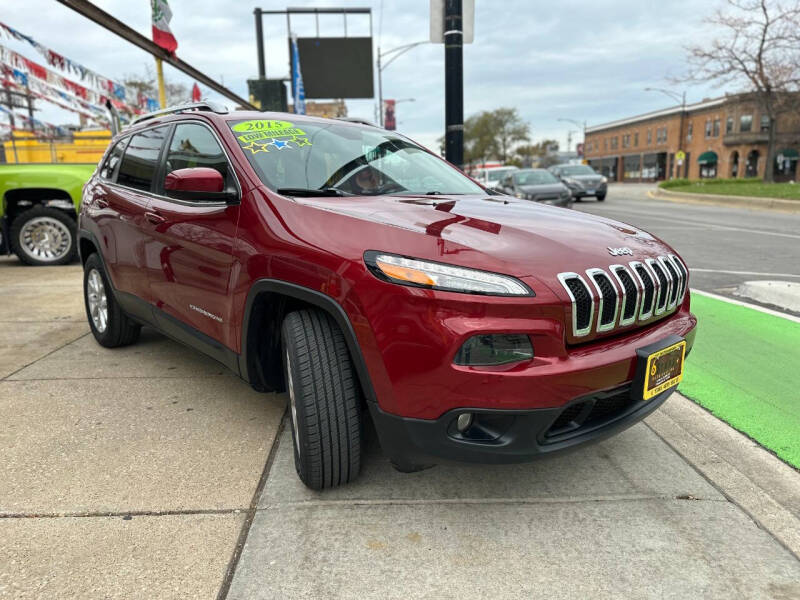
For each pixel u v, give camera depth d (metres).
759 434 2.98
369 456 2.75
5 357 4.16
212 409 3.27
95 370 3.89
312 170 2.90
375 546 2.12
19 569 1.98
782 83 28.58
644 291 2.27
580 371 2.02
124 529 2.20
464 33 7.08
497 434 2.08
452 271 2.02
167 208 3.18
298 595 1.88
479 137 73.69
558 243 2.27
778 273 7.11
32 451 2.78
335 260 2.16
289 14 17.03
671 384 2.35
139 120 4.10
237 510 2.33
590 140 79.50
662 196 25.70
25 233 8.20
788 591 1.91
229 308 2.68
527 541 2.16
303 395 2.25
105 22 6.94
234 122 3.07
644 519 2.29
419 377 2.01
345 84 23.45
